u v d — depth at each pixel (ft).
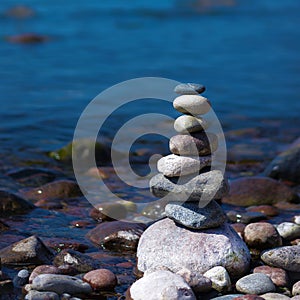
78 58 119.75
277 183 58.85
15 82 101.81
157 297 37.29
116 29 148.87
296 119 88.07
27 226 51.01
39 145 73.56
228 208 55.98
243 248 43.11
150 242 43.14
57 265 43.42
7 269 43.14
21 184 61.31
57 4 176.35
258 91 102.06
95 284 40.57
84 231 50.60
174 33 147.54
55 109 87.66
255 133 81.25
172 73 110.42
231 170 67.67
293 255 43.52
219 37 144.97
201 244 42.22
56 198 57.67
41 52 124.16
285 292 40.73
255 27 158.40
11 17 158.30
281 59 125.08
